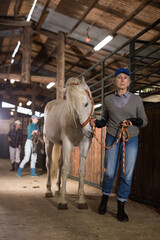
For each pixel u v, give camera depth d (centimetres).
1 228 234
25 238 209
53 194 409
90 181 536
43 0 752
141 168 365
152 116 344
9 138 815
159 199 323
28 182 558
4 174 713
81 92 270
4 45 1190
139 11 593
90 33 796
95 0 607
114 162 276
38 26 871
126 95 275
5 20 891
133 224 254
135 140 270
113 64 984
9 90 1573
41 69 1398
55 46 1059
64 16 767
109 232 228
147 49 729
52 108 404
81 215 282
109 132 282
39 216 276
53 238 210
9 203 338
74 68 1203
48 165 401
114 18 668
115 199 386
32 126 666
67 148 315
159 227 246
